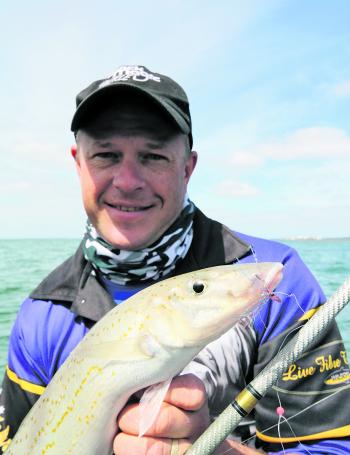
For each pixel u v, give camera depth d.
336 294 0.34
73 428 0.43
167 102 0.55
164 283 0.45
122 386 0.41
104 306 0.56
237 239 0.59
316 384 0.49
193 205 0.62
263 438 0.50
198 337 0.41
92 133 0.54
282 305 0.53
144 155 0.53
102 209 0.55
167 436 0.39
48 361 0.57
